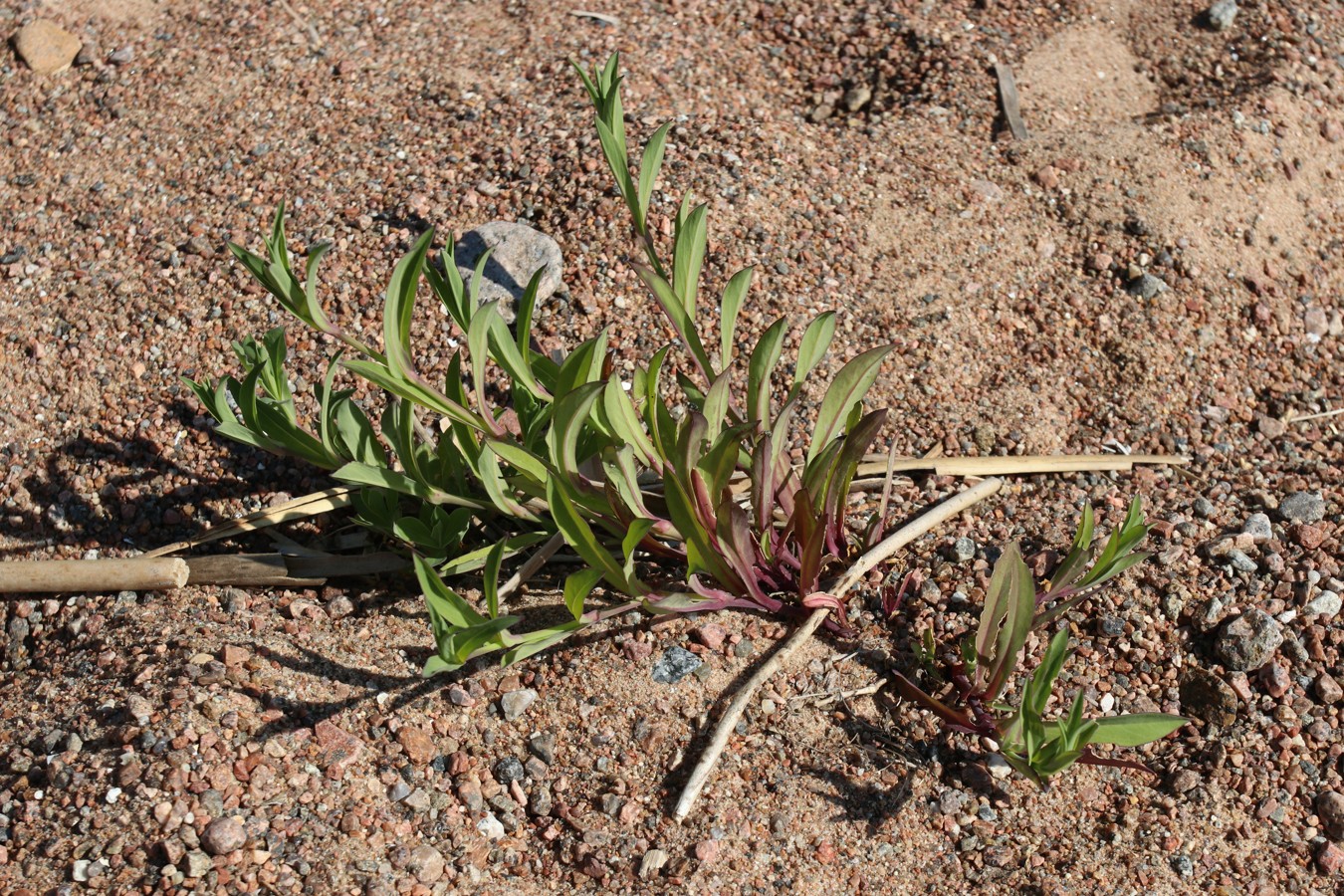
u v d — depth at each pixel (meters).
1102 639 2.54
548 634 2.19
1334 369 3.32
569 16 3.90
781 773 2.30
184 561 2.58
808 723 2.38
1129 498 2.87
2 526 2.78
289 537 2.76
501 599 2.55
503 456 2.27
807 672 2.44
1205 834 2.30
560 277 3.12
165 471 2.85
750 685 2.35
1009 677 2.47
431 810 2.21
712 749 2.27
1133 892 2.21
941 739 2.38
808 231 3.29
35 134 3.55
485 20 3.91
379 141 3.46
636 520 2.08
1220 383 3.22
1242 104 3.76
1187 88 3.86
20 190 3.40
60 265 3.21
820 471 2.29
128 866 2.02
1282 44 3.96
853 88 3.76
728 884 2.16
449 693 2.35
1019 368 3.15
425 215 3.25
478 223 3.23
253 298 3.11
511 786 2.26
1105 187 3.50
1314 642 2.50
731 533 2.25
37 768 2.19
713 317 3.10
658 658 2.42
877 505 2.81
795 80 3.79
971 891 2.21
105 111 3.60
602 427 2.30
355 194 3.32
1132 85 3.86
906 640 2.52
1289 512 2.79
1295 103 3.81
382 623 2.53
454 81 3.64
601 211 3.23
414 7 3.94
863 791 2.30
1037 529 2.76
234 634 2.45
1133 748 2.42
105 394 2.97
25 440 2.91
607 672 2.39
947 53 3.83
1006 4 4.05
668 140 3.44
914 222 3.36
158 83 3.66
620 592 2.57
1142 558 2.36
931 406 3.04
